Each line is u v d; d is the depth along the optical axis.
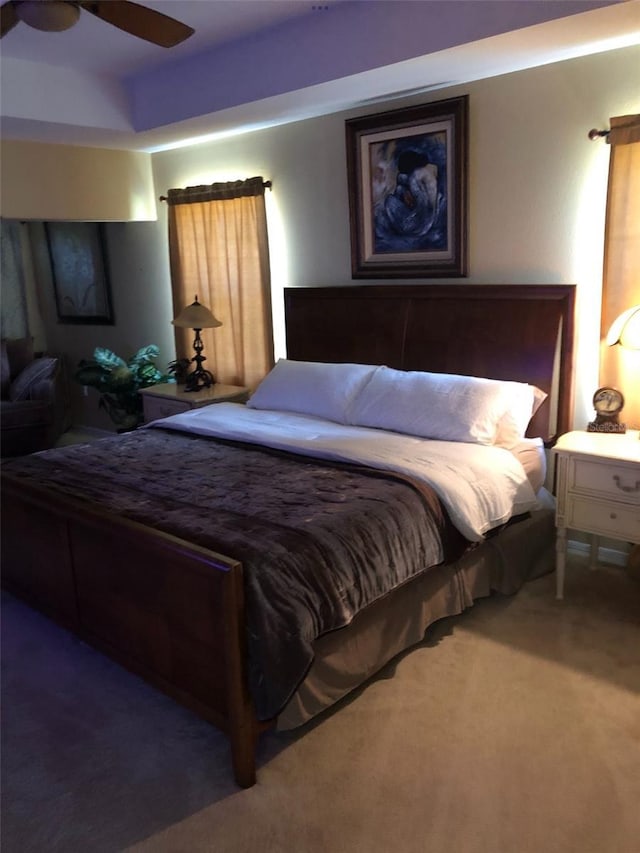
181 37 2.42
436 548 2.57
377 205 3.88
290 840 1.87
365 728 2.29
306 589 2.09
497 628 2.86
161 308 5.49
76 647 2.90
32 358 6.21
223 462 3.10
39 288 6.64
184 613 2.20
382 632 2.52
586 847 1.81
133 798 2.05
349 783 2.06
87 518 2.49
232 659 1.99
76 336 6.39
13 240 6.39
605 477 2.80
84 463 3.17
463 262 3.60
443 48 2.79
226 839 1.89
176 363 5.08
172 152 4.99
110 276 5.83
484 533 2.73
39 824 1.97
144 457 3.23
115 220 5.04
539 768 2.08
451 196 3.57
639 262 3.00
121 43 3.45
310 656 2.04
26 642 2.94
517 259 3.45
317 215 4.23
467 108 3.42
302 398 3.79
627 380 3.12
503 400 3.17
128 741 2.31
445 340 3.65
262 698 2.01
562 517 2.96
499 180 3.42
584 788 2.00
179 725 2.38
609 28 2.59
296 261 4.43
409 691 2.47
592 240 3.20
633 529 2.78
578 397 3.38
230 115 3.87
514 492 2.90
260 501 2.56
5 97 3.63
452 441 3.13
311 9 3.08
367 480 2.75
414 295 3.77
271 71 3.42
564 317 3.29
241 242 4.60
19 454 5.62
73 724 2.40
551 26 2.55
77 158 4.77
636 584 3.20
